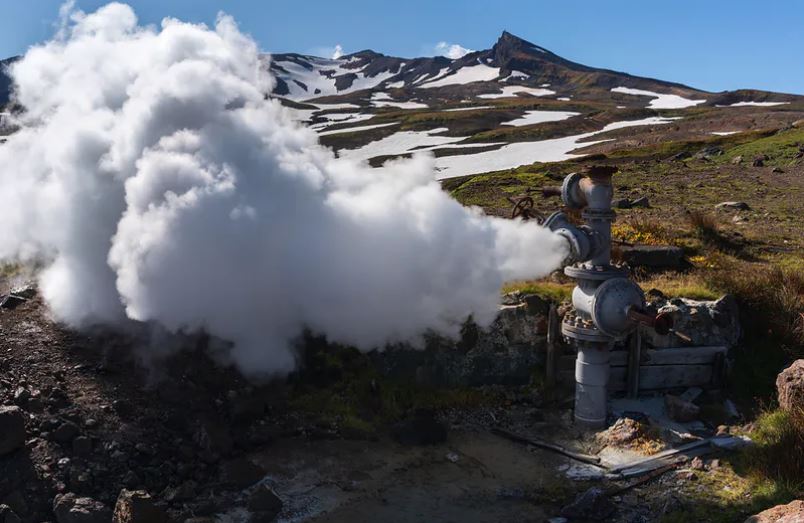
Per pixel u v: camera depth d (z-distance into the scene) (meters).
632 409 7.59
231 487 5.82
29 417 5.84
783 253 12.51
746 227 15.20
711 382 8.02
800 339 8.36
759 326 8.59
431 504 5.77
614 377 7.90
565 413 7.48
